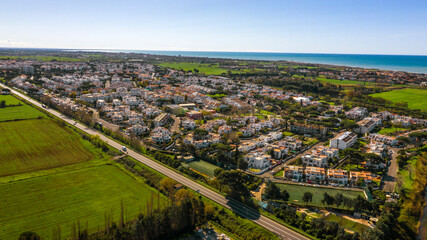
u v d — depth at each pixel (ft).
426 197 631.56
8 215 500.33
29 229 465.06
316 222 496.23
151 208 488.44
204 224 517.96
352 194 629.51
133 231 437.58
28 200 549.13
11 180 621.72
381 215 529.04
